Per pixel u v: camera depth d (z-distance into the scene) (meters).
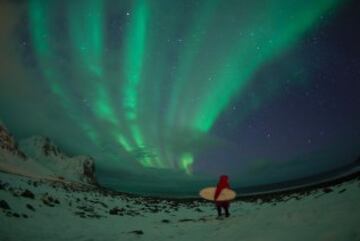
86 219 13.41
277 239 7.01
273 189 61.69
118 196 30.61
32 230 9.81
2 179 17.73
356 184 12.08
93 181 57.75
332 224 7.07
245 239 7.74
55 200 15.70
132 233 10.67
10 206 11.84
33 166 45.09
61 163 57.88
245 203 24.81
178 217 16.97
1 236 8.52
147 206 23.67
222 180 12.88
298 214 9.17
